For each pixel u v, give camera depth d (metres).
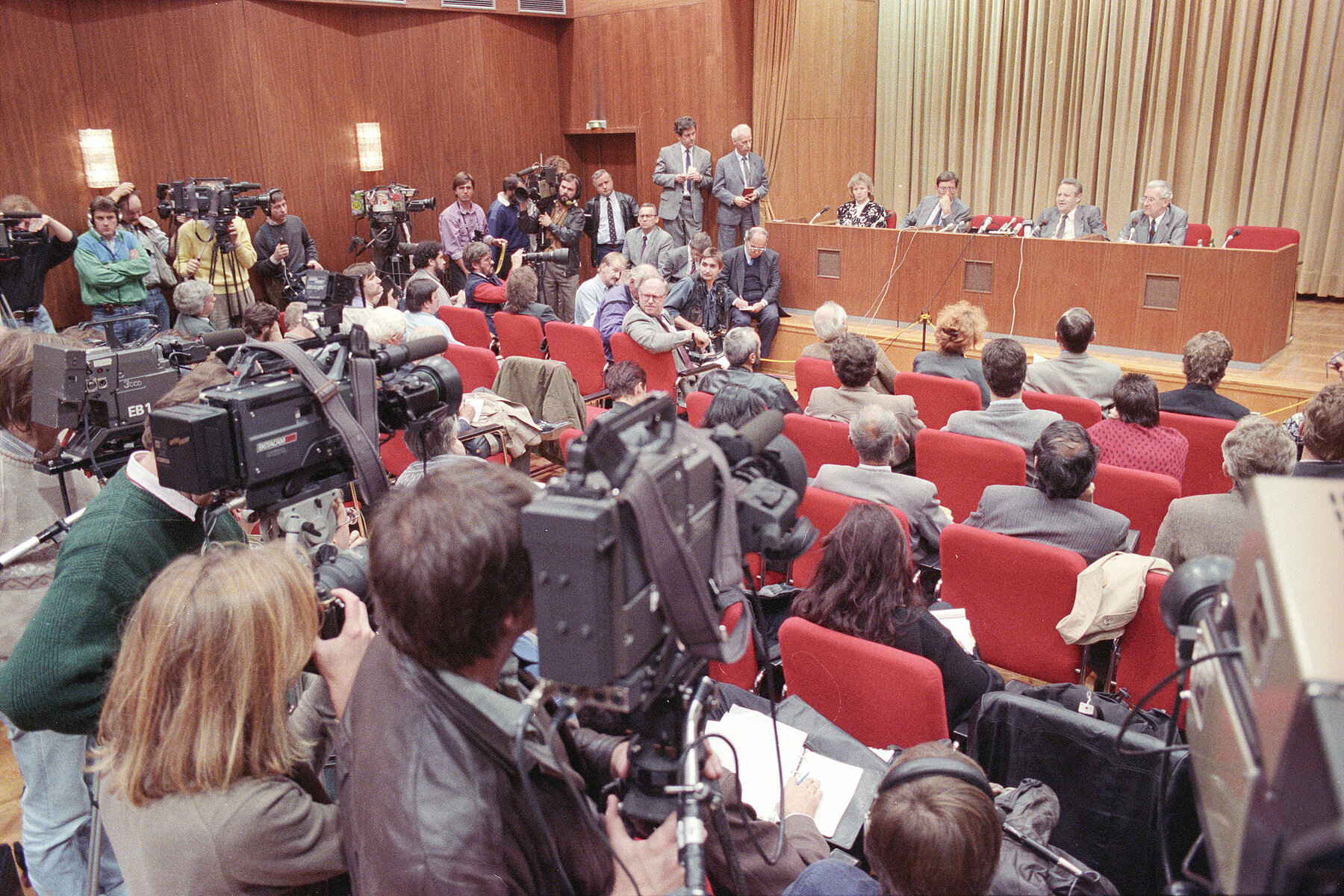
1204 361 3.91
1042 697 2.07
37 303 5.63
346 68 8.28
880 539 2.05
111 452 2.24
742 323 6.90
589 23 9.19
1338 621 0.63
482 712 0.95
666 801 1.04
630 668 0.85
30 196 6.77
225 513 1.84
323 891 1.35
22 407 2.16
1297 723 0.59
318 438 1.56
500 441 4.19
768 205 8.41
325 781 1.76
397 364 1.69
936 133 9.33
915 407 4.34
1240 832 0.68
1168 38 8.05
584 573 0.79
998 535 2.54
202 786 1.19
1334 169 7.74
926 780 1.14
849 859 1.42
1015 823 1.43
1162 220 6.34
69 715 1.59
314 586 1.29
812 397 4.02
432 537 0.92
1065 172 8.86
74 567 1.62
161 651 1.19
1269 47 7.73
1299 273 8.04
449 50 8.75
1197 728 0.89
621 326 6.15
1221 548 2.53
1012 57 8.84
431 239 9.04
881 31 9.34
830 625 2.07
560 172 8.22
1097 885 1.33
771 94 8.45
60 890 2.07
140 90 7.23
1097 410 4.02
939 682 1.85
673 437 0.96
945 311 4.59
